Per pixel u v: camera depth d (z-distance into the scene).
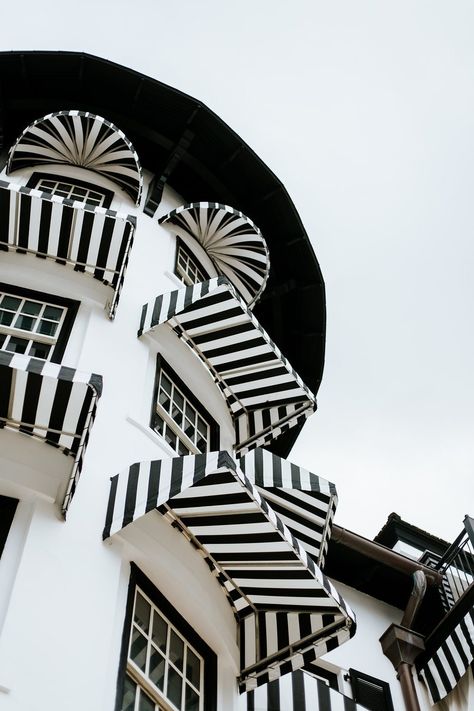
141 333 10.47
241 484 7.17
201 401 11.16
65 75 14.58
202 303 10.60
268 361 11.12
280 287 15.77
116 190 14.05
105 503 7.77
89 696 6.26
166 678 7.45
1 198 10.40
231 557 8.16
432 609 12.36
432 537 14.62
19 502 7.32
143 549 7.69
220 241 14.49
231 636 8.38
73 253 10.82
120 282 10.42
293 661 8.05
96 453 8.26
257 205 15.68
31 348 9.73
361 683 10.84
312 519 9.56
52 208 10.45
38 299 10.48
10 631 6.17
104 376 9.39
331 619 7.99
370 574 12.22
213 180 15.45
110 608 7.00
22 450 7.55
